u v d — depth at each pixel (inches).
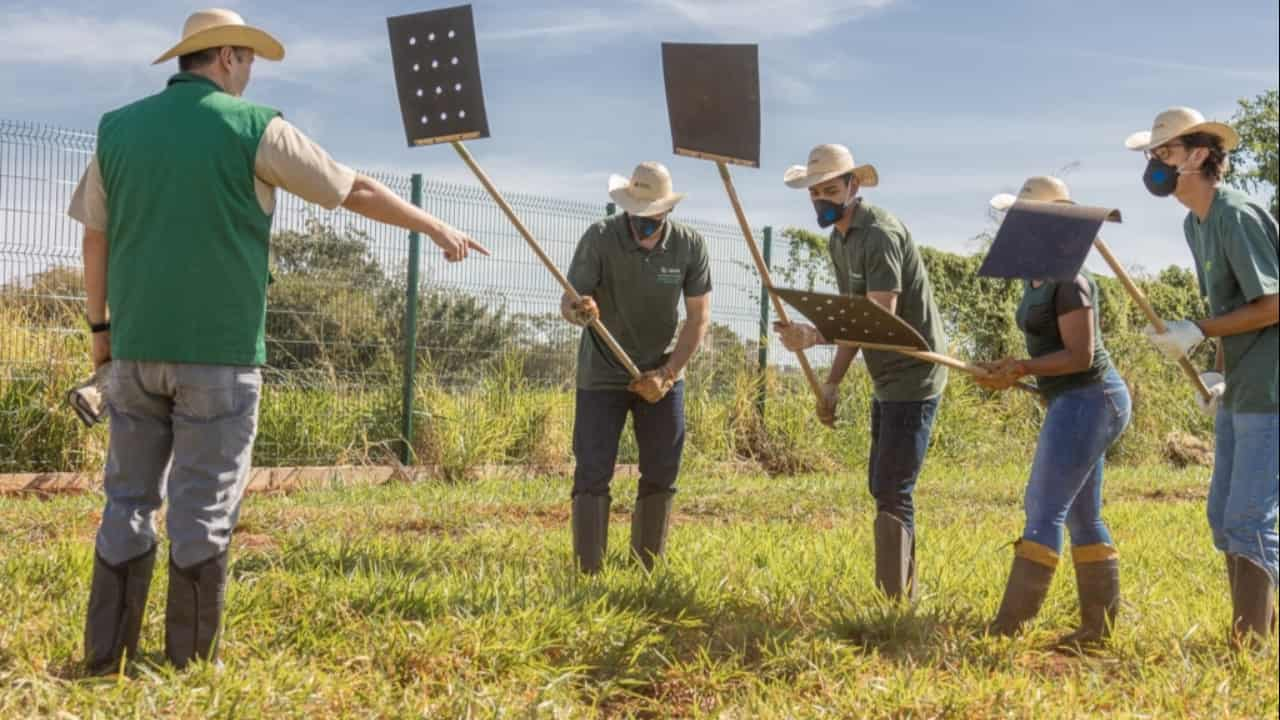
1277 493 181.0
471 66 197.2
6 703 138.4
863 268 216.8
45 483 401.1
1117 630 193.0
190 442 156.5
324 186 158.6
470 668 162.7
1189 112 182.5
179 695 144.2
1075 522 196.5
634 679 168.7
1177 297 711.1
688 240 241.3
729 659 176.4
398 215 165.8
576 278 234.8
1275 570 180.7
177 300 153.7
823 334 208.5
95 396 162.1
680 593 202.5
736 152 202.4
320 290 456.4
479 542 273.0
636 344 240.1
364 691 151.9
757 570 236.7
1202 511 386.9
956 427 600.7
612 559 247.4
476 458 471.2
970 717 153.3
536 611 179.8
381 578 201.0
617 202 234.7
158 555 230.8
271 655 161.5
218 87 160.4
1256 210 178.9
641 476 245.3
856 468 569.6
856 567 243.8
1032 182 202.2
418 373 475.2
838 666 172.2
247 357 157.9
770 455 555.5
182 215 153.5
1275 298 175.3
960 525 328.5
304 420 452.4
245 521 302.5
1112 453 644.1
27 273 397.4
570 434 505.7
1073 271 178.5
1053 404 194.9
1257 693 159.5
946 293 639.8
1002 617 193.6
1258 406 179.6
